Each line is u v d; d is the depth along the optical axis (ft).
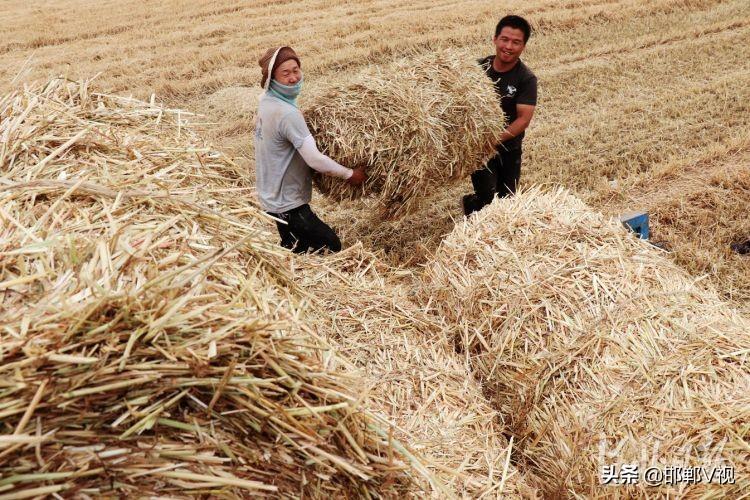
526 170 22.41
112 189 7.23
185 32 45.27
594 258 10.93
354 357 10.07
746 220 17.93
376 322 10.84
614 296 10.19
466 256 12.14
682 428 8.16
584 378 9.37
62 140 8.07
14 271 5.74
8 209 6.45
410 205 14.88
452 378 10.34
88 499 4.89
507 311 10.84
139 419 5.16
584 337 9.72
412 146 13.73
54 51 43.75
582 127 25.63
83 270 5.74
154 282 5.67
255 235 7.02
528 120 16.33
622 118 26.22
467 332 11.31
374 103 13.65
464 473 8.74
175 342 5.44
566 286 10.59
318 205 20.27
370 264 12.23
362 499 6.21
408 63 15.01
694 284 10.96
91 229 6.39
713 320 9.42
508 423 10.52
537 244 11.57
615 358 9.27
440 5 47.78
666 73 31.65
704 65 31.81
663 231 17.85
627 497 8.34
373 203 17.17
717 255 16.60
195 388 5.44
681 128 24.77
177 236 6.65
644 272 10.66
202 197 7.89
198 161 8.83
